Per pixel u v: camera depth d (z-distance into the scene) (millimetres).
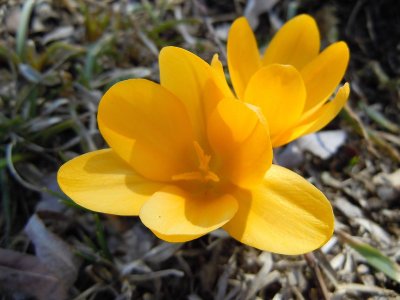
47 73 131
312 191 80
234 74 96
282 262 107
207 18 144
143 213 76
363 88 141
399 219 118
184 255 108
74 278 104
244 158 84
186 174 86
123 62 141
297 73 86
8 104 130
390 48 147
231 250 109
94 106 128
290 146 125
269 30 151
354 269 109
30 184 113
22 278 101
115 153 87
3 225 113
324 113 87
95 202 82
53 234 105
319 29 150
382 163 127
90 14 146
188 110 89
